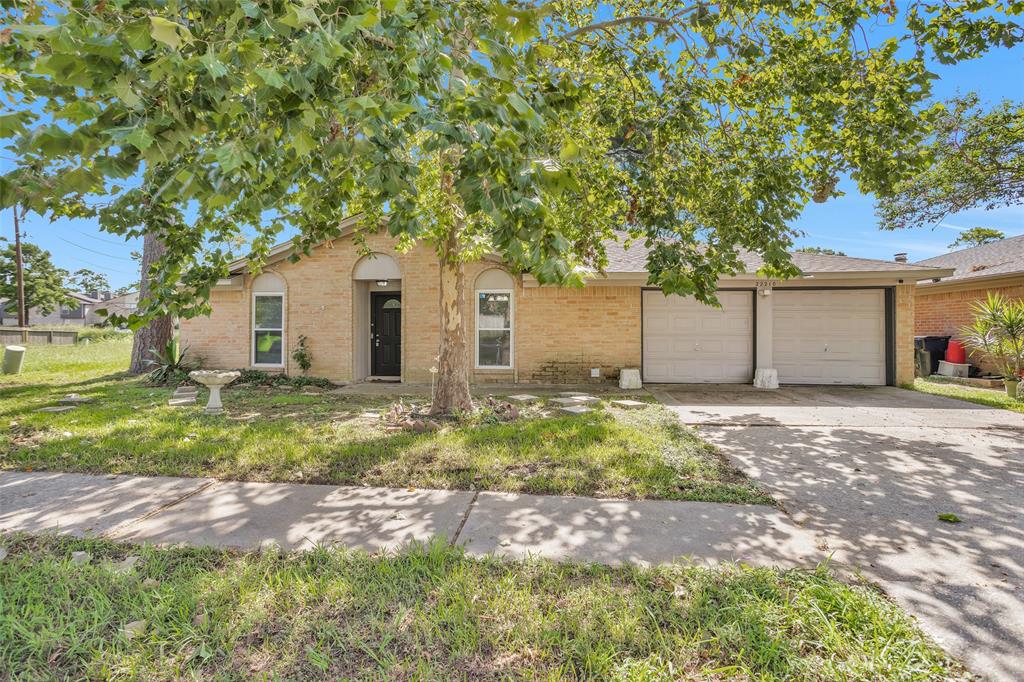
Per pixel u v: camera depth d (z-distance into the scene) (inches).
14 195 60.9
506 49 69.9
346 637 79.2
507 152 71.0
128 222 144.4
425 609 86.8
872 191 182.1
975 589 94.2
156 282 149.3
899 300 404.5
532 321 414.9
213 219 148.3
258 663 73.6
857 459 187.8
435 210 249.3
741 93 188.9
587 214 207.6
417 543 109.7
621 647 76.4
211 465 174.4
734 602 86.4
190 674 71.1
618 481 156.9
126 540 114.1
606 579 95.5
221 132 74.0
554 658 74.3
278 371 434.9
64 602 88.4
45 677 70.6
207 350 441.1
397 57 70.6
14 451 189.0
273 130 78.4
